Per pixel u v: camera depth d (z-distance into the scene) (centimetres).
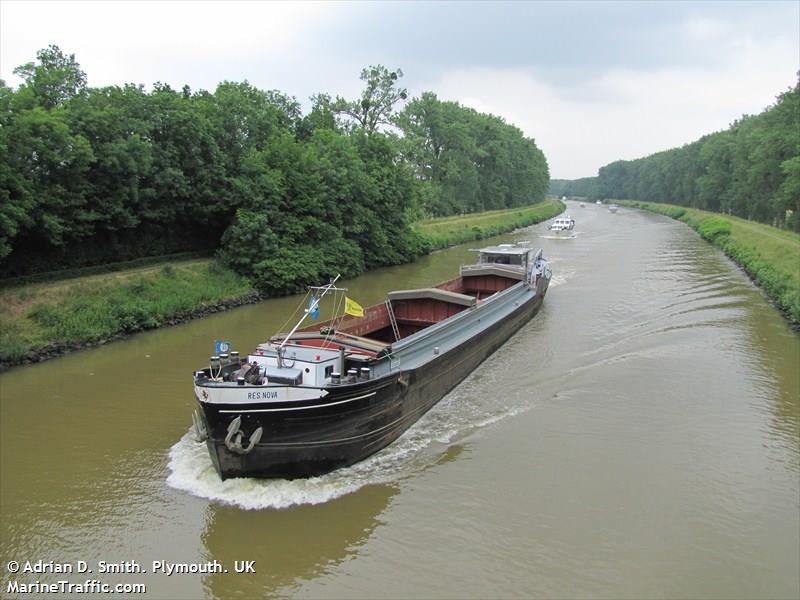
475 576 997
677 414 1623
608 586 970
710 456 1391
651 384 1845
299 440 1238
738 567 1016
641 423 1569
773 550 1060
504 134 10269
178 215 3347
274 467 1247
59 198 2544
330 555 1058
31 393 1798
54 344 2192
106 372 1991
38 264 2722
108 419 1606
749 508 1186
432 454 1412
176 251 3525
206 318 2836
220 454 1218
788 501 1211
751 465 1351
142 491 1249
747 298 3058
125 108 2970
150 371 2000
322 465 1295
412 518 1159
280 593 973
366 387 1311
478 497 1227
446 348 1766
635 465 1352
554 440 1477
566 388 1830
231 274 3316
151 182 3055
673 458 1383
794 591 958
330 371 1368
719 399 1723
